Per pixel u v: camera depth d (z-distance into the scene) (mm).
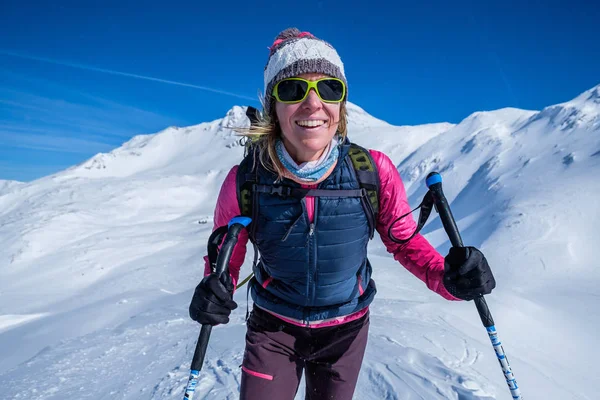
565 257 23016
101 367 5840
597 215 26484
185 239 51938
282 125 1752
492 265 24078
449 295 1914
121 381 5039
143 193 94188
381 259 24359
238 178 1901
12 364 11172
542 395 5105
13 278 44875
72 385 5219
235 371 4434
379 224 2057
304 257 1895
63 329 15750
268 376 2016
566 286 19672
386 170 1903
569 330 11297
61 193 89125
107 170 166250
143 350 6426
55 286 40344
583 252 23406
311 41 1756
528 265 23016
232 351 5188
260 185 1844
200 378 4352
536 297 18234
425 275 1982
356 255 1960
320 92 1699
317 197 1806
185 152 181875
